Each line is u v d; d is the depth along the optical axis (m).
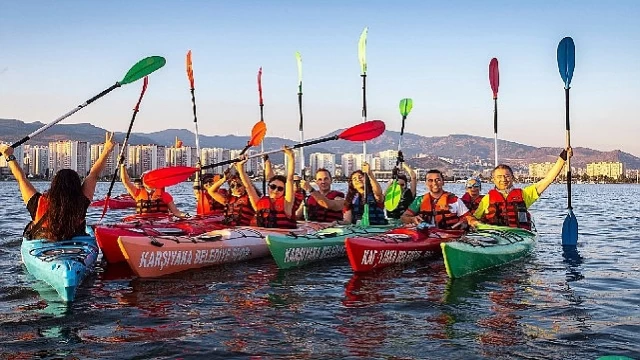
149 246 6.99
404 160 11.38
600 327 4.80
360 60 11.60
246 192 9.75
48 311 5.34
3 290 6.12
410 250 8.03
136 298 5.93
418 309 5.48
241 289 6.41
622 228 14.82
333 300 5.88
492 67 11.23
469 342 4.43
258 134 10.00
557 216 19.67
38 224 6.43
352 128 9.67
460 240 7.56
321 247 8.28
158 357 4.10
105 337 4.56
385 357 4.11
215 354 4.17
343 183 90.81
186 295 6.09
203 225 8.88
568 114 10.02
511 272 7.46
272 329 4.81
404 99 11.41
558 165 9.06
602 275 7.28
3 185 69.50
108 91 7.98
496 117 11.19
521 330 4.74
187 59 13.27
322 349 4.29
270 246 7.54
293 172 8.84
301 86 13.66
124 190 48.69
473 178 10.20
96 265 7.82
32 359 4.03
